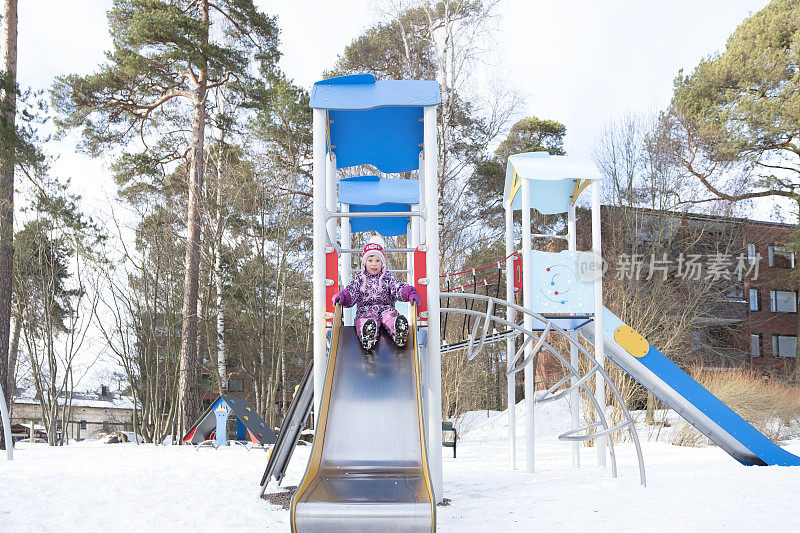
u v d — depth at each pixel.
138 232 24.44
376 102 6.70
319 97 6.77
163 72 22.44
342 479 4.57
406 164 8.70
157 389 22.67
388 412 5.22
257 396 27.72
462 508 6.49
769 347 30.22
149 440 22.83
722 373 18.94
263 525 5.48
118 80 22.02
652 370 10.51
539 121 33.22
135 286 24.36
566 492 7.44
